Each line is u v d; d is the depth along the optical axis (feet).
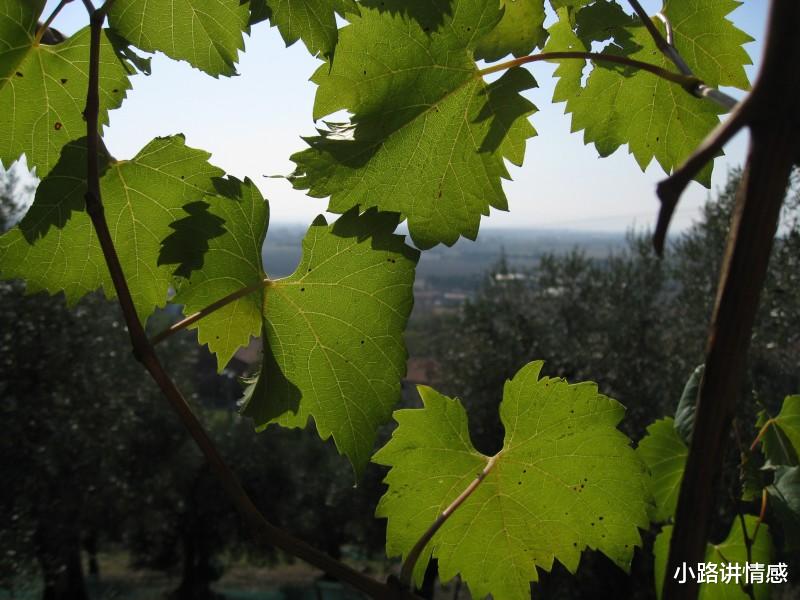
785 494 3.63
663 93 3.76
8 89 3.46
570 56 2.93
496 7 3.06
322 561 2.39
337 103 3.18
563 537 3.32
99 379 41.98
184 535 61.05
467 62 3.12
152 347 2.59
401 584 2.43
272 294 3.32
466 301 50.83
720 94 2.26
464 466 3.36
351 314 3.29
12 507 36.86
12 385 37.22
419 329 63.26
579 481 3.29
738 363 1.56
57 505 40.04
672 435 3.87
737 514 3.63
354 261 3.27
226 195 3.31
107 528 50.67
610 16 3.64
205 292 3.31
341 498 57.82
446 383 50.06
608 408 3.29
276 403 3.33
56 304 39.06
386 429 40.24
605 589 35.65
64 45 3.40
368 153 3.18
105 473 44.62
